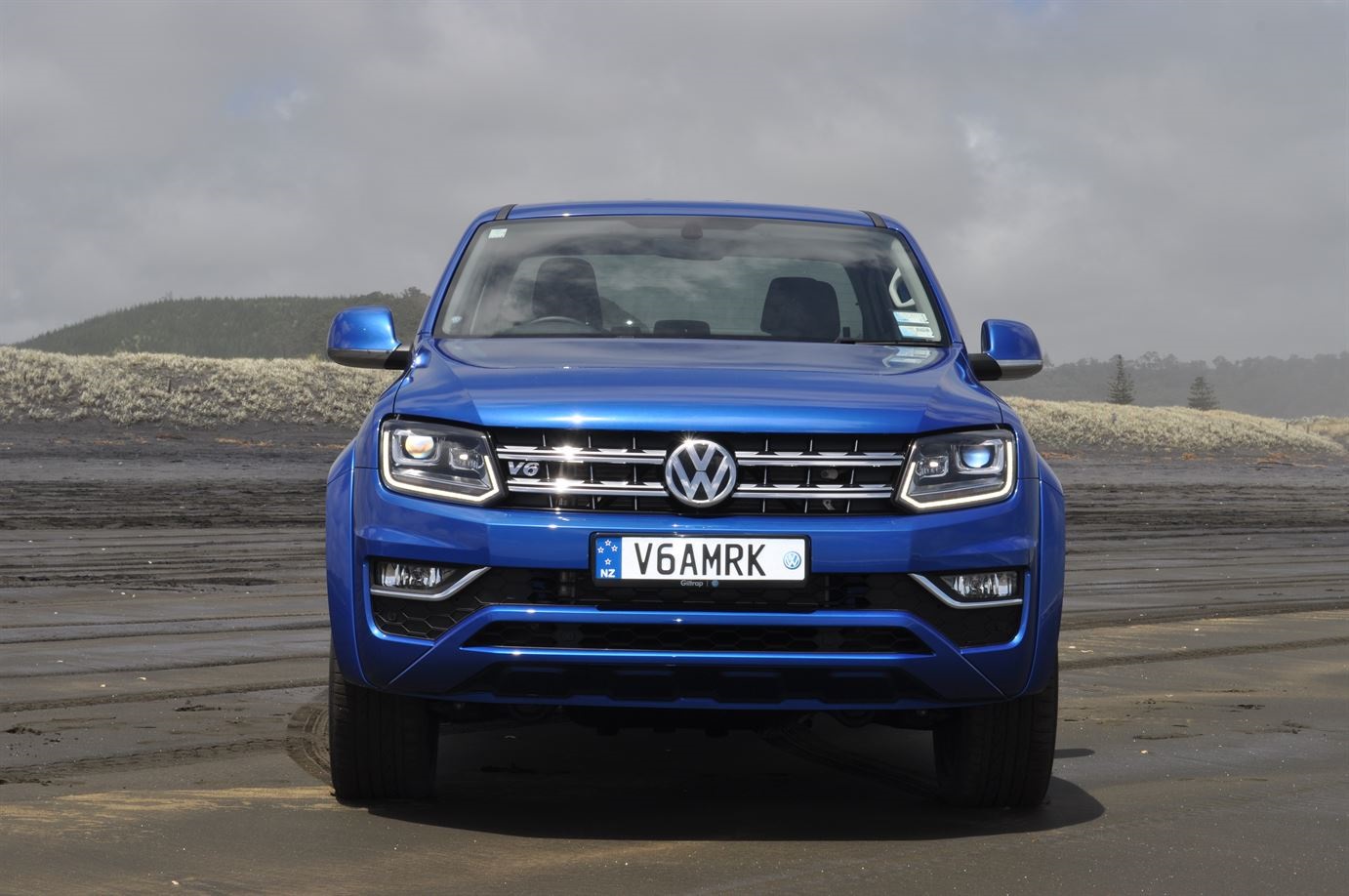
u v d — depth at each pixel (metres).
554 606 3.94
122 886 3.35
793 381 4.32
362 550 4.12
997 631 4.12
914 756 5.15
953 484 4.10
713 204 6.07
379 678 4.08
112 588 11.08
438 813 4.18
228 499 22.11
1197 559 16.23
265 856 3.65
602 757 5.07
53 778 4.54
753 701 4.01
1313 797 4.45
